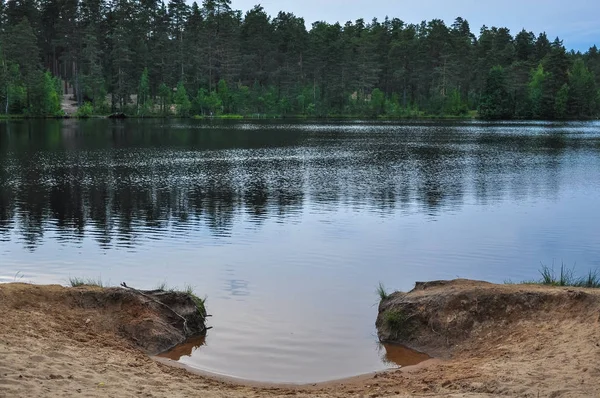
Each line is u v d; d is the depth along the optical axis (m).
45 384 6.53
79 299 9.99
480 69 137.75
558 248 16.62
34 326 8.79
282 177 31.95
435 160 41.19
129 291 10.23
